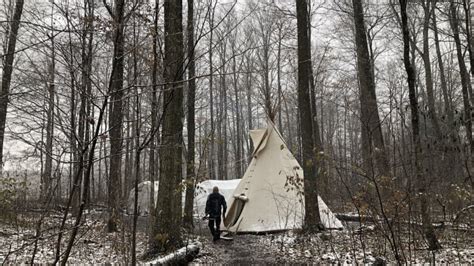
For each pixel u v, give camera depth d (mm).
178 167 8133
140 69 3625
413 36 20938
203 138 8781
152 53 3623
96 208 11625
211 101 28594
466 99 15039
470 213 7520
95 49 2838
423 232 6973
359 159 6797
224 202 10836
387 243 7508
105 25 2748
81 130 2842
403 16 7172
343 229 10227
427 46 20312
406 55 7059
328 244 8633
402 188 6348
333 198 10867
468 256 6488
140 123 3779
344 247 7910
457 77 23125
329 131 29688
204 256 8219
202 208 16844
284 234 10305
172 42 4945
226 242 10281
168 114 8023
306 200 9945
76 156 3234
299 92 10406
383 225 6457
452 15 14539
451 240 7656
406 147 6965
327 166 7133
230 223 12273
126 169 8633
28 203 7660
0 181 6828
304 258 7707
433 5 15984
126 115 3506
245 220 11812
